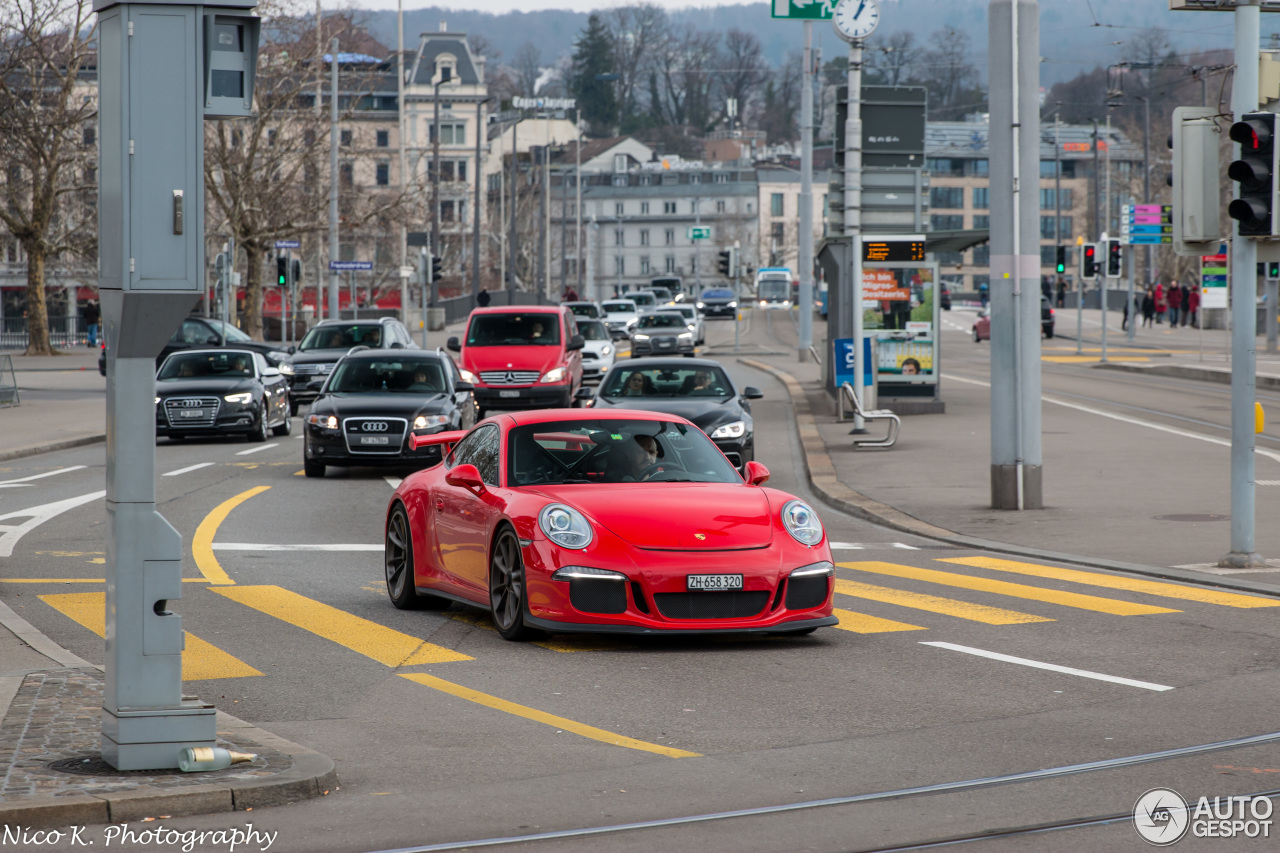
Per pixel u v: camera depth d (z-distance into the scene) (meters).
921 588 16.83
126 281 8.48
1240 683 11.77
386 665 12.75
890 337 41.38
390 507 16.27
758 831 7.97
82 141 80.00
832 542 20.91
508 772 9.30
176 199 8.57
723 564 13.05
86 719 10.16
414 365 31.86
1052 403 44.91
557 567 13.07
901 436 35.09
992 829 7.98
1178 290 107.25
